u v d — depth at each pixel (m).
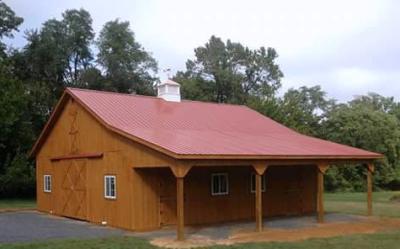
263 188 22.02
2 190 34.97
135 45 47.81
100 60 46.28
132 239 15.09
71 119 22.08
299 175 23.70
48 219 21.64
